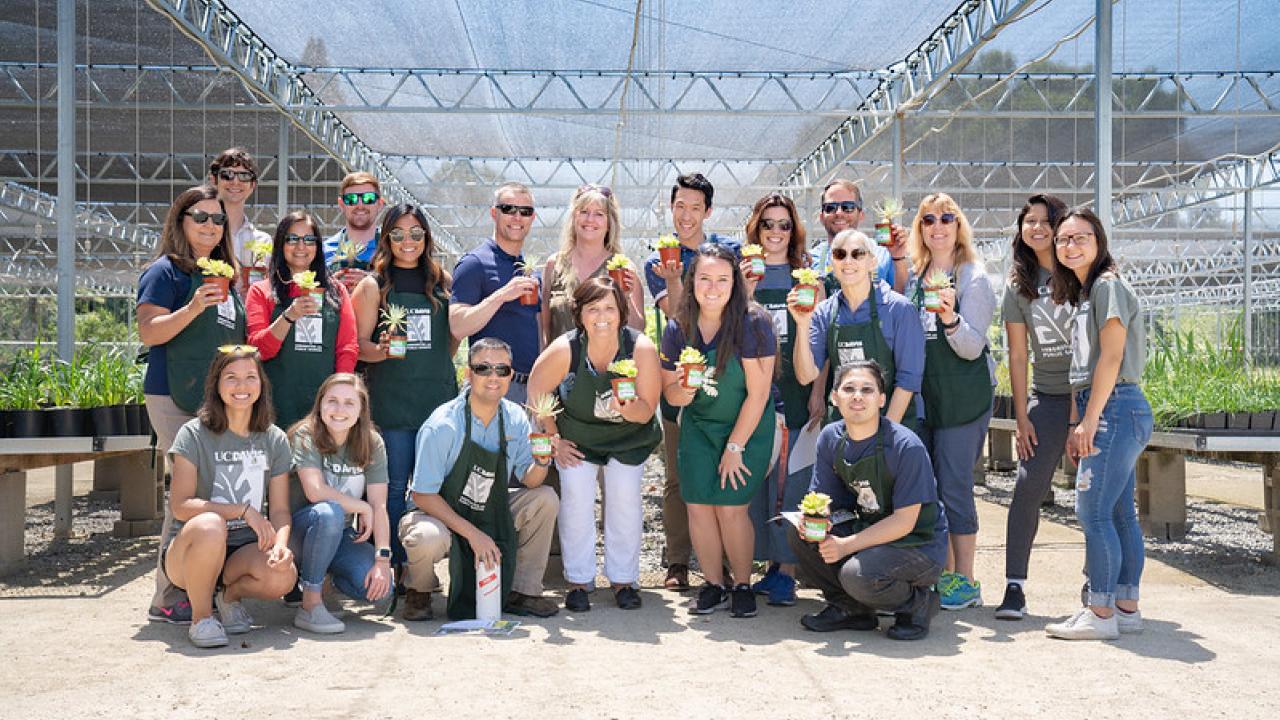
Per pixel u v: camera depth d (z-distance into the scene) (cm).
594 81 1271
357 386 434
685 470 454
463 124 1475
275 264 470
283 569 404
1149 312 992
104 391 614
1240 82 1076
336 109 1202
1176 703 319
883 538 406
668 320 512
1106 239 424
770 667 362
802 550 427
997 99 1152
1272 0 908
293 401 462
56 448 557
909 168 1492
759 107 1359
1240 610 465
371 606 474
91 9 924
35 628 427
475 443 437
